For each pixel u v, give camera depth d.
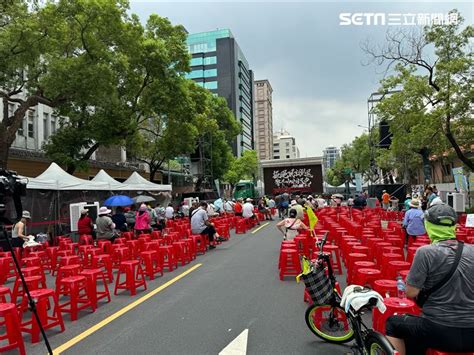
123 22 20.64
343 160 75.81
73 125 22.80
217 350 4.93
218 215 25.72
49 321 6.32
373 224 14.27
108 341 5.39
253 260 11.51
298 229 10.79
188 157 50.66
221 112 49.88
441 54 20.05
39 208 17.14
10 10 15.76
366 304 3.90
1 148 17.56
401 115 22.00
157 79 24.25
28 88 19.66
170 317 6.32
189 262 11.59
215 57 112.62
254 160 69.75
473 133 20.28
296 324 5.79
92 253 9.73
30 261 9.11
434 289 3.05
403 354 3.30
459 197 18.16
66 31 19.09
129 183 22.53
